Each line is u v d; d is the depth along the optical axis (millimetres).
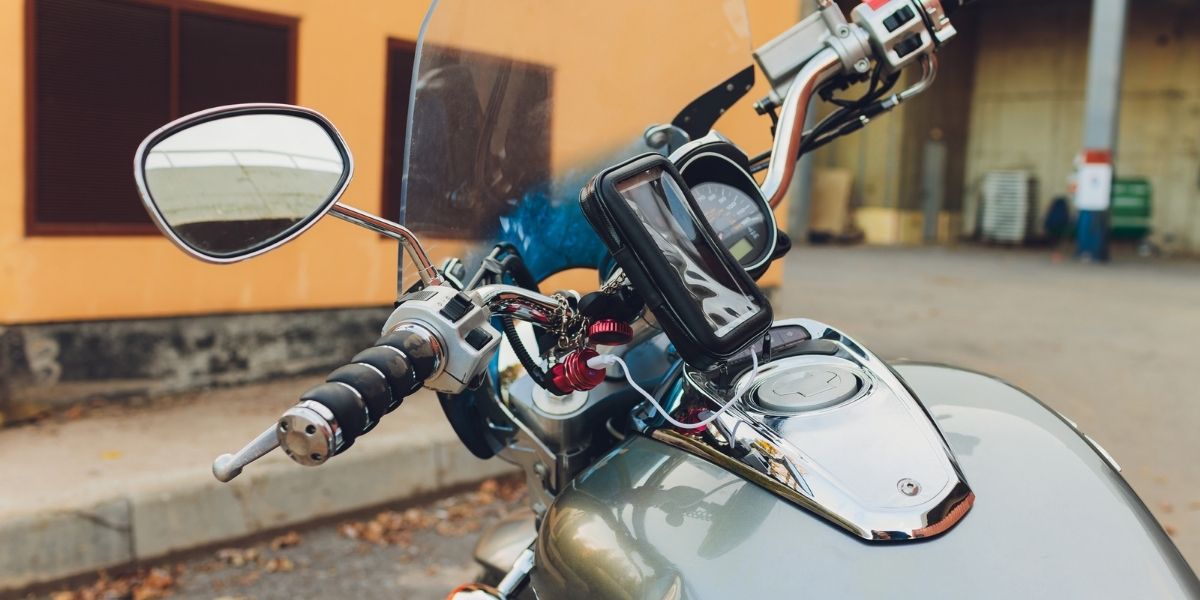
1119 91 13547
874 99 1479
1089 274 12000
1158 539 995
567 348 1146
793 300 8703
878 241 17516
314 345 5293
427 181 1324
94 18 4508
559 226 1442
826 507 968
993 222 17953
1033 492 1023
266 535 3654
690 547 969
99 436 4105
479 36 1374
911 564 925
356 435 898
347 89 5207
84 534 3279
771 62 1410
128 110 4664
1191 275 12188
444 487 4094
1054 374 5902
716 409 1108
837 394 1103
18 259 4391
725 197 1159
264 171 1085
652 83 1507
